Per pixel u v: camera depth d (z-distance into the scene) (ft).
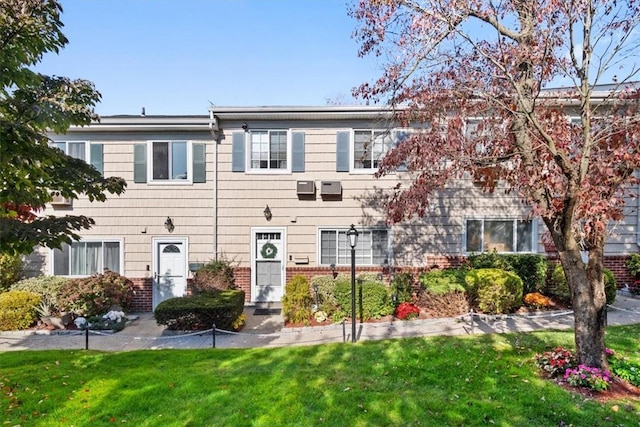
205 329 28.25
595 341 17.24
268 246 37.04
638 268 35.50
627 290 35.99
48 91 18.54
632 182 18.06
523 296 32.78
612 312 29.50
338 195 36.78
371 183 36.70
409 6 18.38
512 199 36.68
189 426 13.75
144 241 36.65
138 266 36.60
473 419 13.80
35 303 29.96
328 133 36.88
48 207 35.81
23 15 15.06
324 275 35.83
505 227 36.94
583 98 16.75
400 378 17.57
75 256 36.50
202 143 36.81
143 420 14.21
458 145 20.30
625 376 16.83
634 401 14.92
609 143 17.67
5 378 18.40
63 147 36.42
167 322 27.76
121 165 36.76
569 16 16.29
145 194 36.65
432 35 18.54
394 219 25.76
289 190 36.88
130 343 25.94
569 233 17.49
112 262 36.70
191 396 16.07
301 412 14.57
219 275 34.55
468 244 36.83
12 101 16.70
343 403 15.17
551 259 36.22
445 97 20.77
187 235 36.73
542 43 17.03
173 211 36.76
